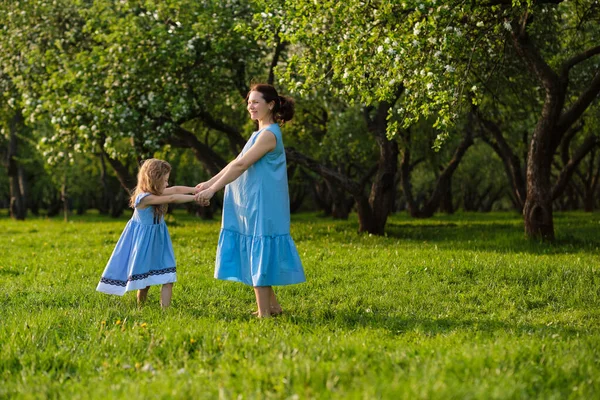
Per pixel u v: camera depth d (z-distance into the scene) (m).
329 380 3.70
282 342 4.80
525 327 6.20
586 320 6.70
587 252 12.45
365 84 10.23
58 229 20.89
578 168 37.03
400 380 3.74
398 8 9.89
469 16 10.62
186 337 5.12
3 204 70.31
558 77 13.99
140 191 6.91
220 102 18.14
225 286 8.60
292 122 24.59
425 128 23.09
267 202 6.29
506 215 31.95
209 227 20.23
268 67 18.12
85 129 14.98
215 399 3.57
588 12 14.12
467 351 4.41
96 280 9.27
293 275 6.35
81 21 18.16
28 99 16.25
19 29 17.62
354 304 7.52
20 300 7.71
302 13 10.96
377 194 17.55
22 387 4.02
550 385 3.88
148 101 15.54
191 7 15.86
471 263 10.02
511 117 20.62
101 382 4.08
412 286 8.62
